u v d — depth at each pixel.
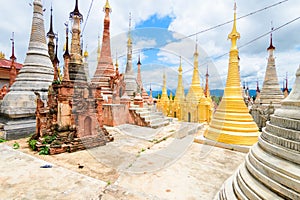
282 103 3.72
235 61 11.34
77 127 9.17
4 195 4.62
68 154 8.25
